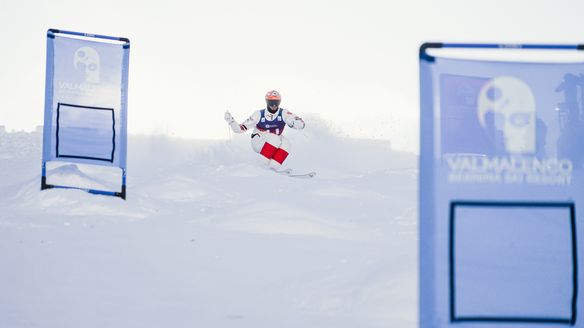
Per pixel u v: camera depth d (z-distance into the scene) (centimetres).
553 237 1091
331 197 2855
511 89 1091
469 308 1080
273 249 2027
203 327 1294
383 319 1367
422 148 1084
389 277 1504
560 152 1093
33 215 2528
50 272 1695
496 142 1090
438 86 1088
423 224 1080
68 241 2081
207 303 1480
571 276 1093
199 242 2106
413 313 1378
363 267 1642
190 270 1784
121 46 2861
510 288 1084
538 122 1090
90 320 1307
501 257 1085
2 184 3400
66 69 2833
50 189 2794
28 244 2020
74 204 2675
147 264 1830
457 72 1089
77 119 2834
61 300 1450
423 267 1080
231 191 3231
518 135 1090
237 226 2347
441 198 1082
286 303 1502
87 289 1554
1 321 1277
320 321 1351
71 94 2833
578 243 1093
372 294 1463
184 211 2752
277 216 2392
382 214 2638
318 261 1878
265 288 1617
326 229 2338
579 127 1102
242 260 1903
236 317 1373
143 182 3347
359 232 2327
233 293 1575
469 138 1088
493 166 1087
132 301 1470
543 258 1088
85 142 2839
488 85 1090
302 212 2436
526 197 1088
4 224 2348
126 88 2859
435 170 1082
